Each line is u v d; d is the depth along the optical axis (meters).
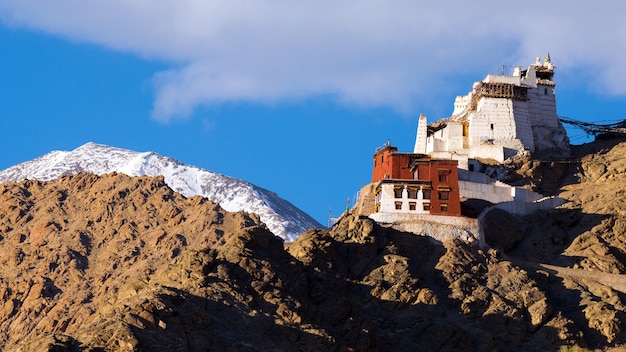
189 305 185.50
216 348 179.62
